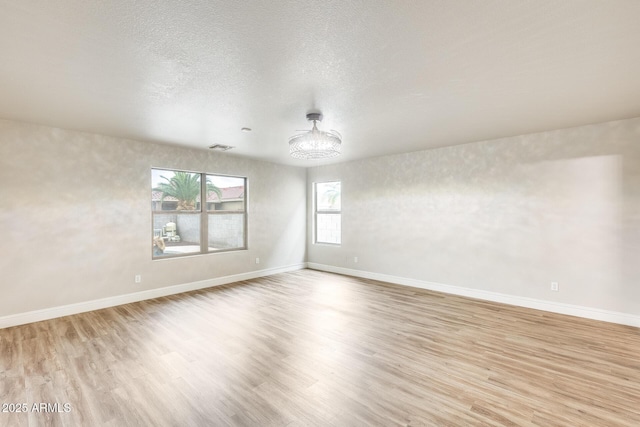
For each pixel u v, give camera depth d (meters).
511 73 2.24
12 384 2.25
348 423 1.85
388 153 5.32
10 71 2.16
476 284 4.49
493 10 1.53
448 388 2.21
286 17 1.57
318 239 6.85
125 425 1.83
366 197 5.84
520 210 4.09
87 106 2.90
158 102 2.79
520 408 1.99
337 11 1.53
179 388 2.21
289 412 1.95
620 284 3.43
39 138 3.55
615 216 3.45
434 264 4.93
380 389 2.20
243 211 5.82
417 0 1.45
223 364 2.55
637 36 1.75
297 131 3.78
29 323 3.47
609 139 3.46
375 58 2.02
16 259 3.42
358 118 3.30
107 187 4.07
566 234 3.75
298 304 4.20
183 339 3.05
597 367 2.50
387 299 4.44
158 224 4.73
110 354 2.72
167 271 4.68
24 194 3.47
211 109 2.99
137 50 1.90
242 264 5.67
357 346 2.90
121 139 4.19
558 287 3.82
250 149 4.92
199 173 5.19
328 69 2.17
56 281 3.67
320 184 6.82
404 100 2.78
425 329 3.31
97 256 3.98
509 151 4.18
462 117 3.29
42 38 1.75
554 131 3.82
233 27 1.66
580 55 1.98
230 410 1.97
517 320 3.56
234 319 3.62
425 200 5.03
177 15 1.55
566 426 1.82
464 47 1.88
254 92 2.57
